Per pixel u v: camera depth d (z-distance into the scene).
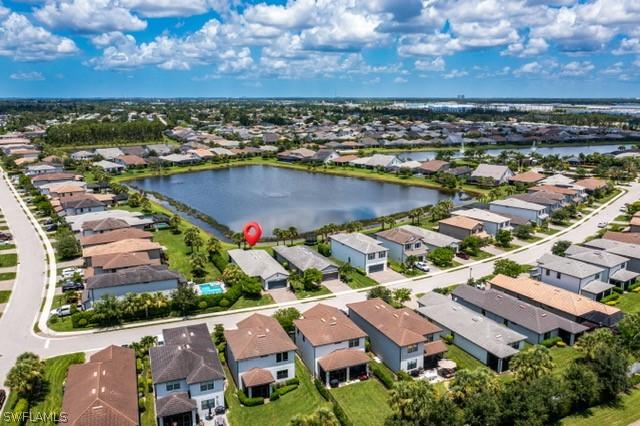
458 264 98.12
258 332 57.97
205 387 51.03
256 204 154.88
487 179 177.50
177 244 109.25
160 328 69.62
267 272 84.75
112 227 107.56
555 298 75.06
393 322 62.56
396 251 99.38
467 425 45.66
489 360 60.72
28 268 92.25
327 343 58.25
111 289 75.88
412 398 44.25
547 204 131.00
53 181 164.25
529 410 45.62
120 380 51.47
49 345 64.44
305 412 51.50
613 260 87.00
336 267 88.75
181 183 190.88
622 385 52.62
